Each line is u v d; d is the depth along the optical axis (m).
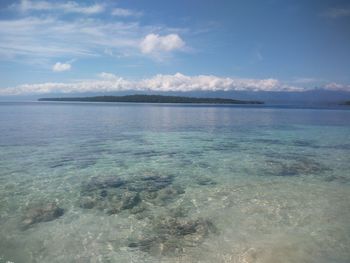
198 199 9.76
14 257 6.39
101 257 6.44
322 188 10.86
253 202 9.51
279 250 6.64
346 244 6.93
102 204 9.24
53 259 6.35
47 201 9.38
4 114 52.25
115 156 15.95
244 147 19.08
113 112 64.06
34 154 16.03
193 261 6.27
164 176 12.30
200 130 28.61
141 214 8.57
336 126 33.22
